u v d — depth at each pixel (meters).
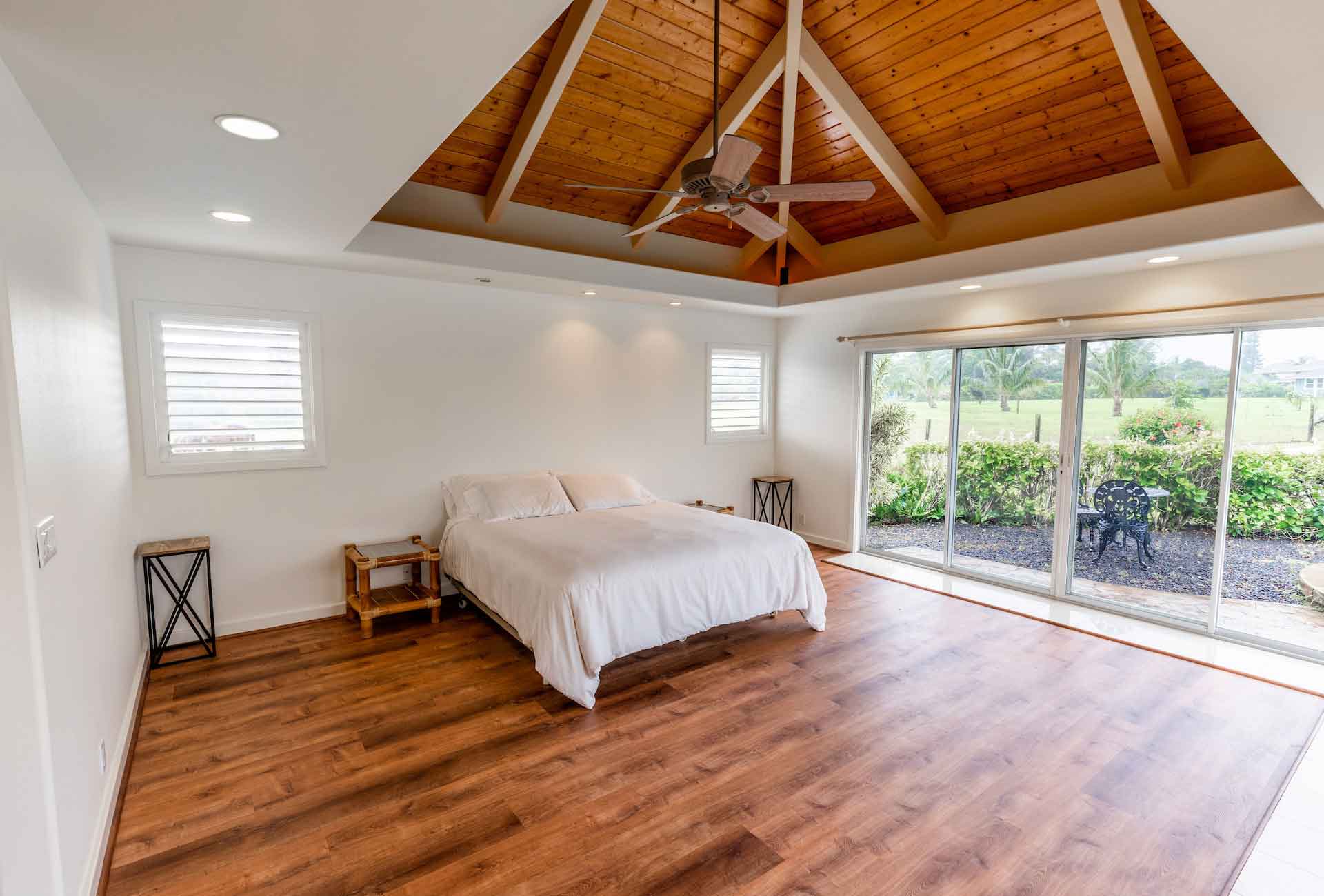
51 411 1.80
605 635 3.14
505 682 3.30
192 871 1.98
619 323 5.45
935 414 5.36
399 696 3.14
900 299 5.23
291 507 4.02
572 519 4.35
